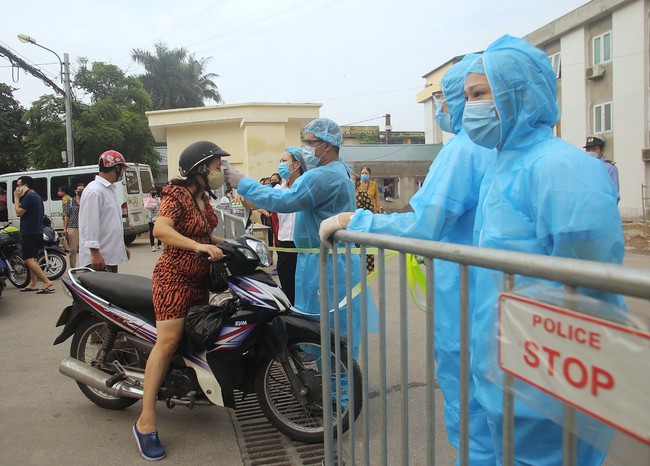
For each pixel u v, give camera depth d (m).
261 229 7.92
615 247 1.47
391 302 5.64
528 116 1.64
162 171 32.19
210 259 2.82
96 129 23.19
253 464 2.86
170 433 3.24
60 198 14.44
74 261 9.73
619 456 0.93
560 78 16.81
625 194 14.60
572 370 1.01
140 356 3.39
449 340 1.95
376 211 10.25
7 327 5.81
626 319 0.90
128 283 3.41
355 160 28.16
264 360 3.06
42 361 4.62
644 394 0.87
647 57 13.90
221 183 3.10
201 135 15.26
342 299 3.07
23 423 3.38
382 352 1.70
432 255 1.38
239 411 3.54
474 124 1.73
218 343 2.98
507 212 1.63
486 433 1.85
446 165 1.99
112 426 3.33
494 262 1.17
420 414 3.29
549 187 1.51
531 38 17.69
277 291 3.00
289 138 14.88
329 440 2.14
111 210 4.50
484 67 1.68
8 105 25.61
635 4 14.00
